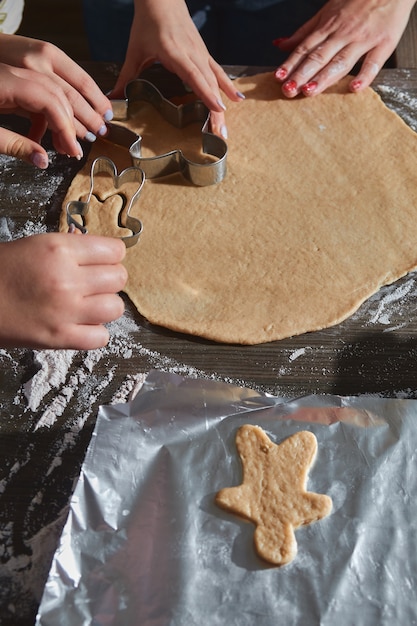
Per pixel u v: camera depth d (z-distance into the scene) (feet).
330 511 1.69
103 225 2.16
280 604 1.59
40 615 1.57
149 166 2.23
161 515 1.69
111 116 2.31
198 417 1.80
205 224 2.17
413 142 2.30
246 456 1.75
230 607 1.59
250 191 2.23
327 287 2.04
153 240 2.14
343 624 1.57
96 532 1.66
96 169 2.27
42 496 1.78
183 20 2.50
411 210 2.16
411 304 2.02
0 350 1.99
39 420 1.88
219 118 2.32
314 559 1.64
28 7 4.84
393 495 1.70
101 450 1.75
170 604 1.59
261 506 1.69
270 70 2.51
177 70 2.40
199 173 2.21
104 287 1.86
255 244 2.12
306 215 2.17
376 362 1.94
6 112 2.37
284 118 2.37
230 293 2.04
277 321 1.99
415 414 1.78
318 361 1.95
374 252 2.09
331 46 2.45
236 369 1.95
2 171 2.28
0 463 1.82
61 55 2.30
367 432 1.77
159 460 1.75
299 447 1.75
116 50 3.25
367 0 2.55
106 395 1.91
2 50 2.31
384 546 1.65
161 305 2.03
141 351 1.98
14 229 2.18
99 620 1.57
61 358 1.96
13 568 1.70
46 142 2.35
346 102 2.39
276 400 1.82
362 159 2.27
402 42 2.56
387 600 1.59
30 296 1.80
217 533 1.68
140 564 1.63
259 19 3.02
